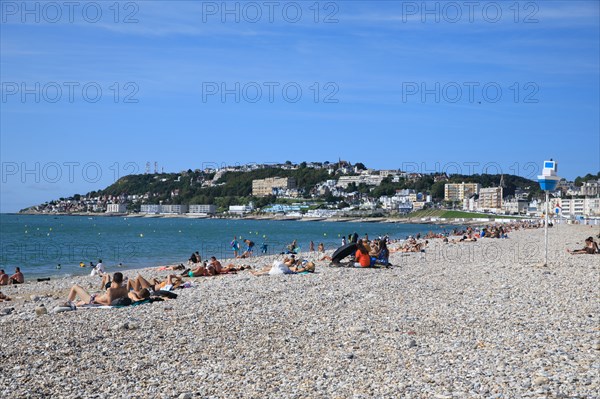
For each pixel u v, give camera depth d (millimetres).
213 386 9430
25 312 18234
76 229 139375
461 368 10148
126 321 14430
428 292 19781
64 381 9656
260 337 12867
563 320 14344
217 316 15281
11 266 45531
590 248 39281
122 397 8922
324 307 16703
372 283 22406
